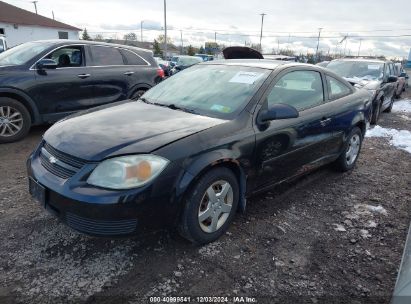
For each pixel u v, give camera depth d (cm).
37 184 275
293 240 321
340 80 475
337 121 439
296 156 380
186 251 294
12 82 552
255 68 379
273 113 319
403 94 1914
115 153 253
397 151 655
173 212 268
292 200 405
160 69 770
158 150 259
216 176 290
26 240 299
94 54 658
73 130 292
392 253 310
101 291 246
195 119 313
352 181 480
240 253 296
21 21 3244
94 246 295
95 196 244
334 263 291
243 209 330
